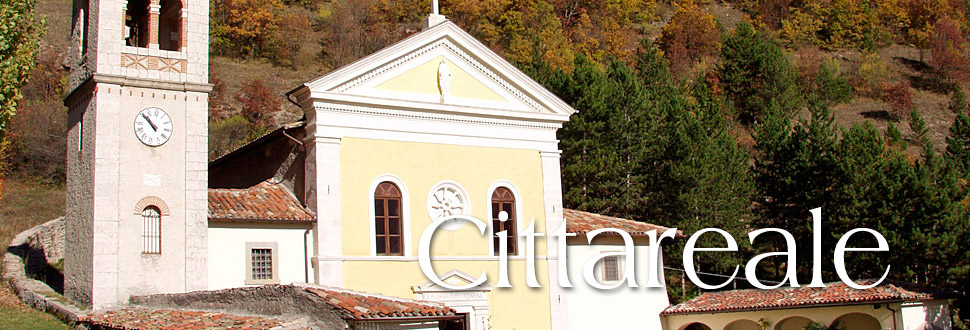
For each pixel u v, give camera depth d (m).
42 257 38.16
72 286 26.73
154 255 25.56
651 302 33.88
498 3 97.81
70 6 89.56
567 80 52.78
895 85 104.69
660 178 50.31
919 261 39.19
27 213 52.03
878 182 41.44
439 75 30.23
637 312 33.34
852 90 107.69
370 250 27.95
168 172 26.25
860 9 127.06
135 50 26.55
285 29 97.12
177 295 23.72
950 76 111.94
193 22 27.69
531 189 31.75
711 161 49.78
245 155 33.44
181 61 27.20
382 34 102.31
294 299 20.06
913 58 120.44
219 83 80.94
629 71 59.31
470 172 30.44
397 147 29.12
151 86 26.42
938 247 38.53
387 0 107.25
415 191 29.20
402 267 28.44
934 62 114.25
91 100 26.08
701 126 50.34
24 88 65.62
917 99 107.00
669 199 48.88
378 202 28.59
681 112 52.88
